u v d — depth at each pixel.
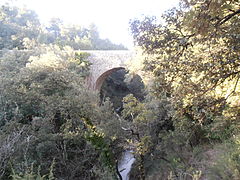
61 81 8.22
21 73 8.16
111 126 7.00
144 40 3.10
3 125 6.45
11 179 4.26
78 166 6.30
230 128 5.75
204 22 2.07
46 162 5.70
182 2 2.73
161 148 7.68
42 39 22.09
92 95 8.05
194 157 6.32
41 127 6.28
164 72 3.04
